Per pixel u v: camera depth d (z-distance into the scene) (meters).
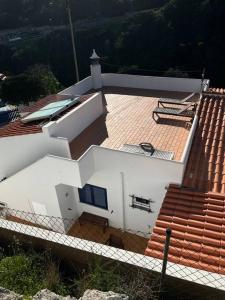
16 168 13.91
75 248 5.97
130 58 48.69
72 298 4.92
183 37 45.84
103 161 11.69
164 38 46.88
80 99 15.00
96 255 5.84
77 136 13.86
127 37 49.53
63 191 12.80
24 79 38.66
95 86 20.05
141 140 13.16
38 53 55.91
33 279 5.69
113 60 49.56
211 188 10.47
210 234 9.01
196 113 13.16
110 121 15.09
